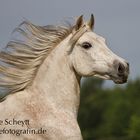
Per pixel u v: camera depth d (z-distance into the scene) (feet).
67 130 41.60
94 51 42.22
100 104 290.35
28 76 42.06
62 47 42.55
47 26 42.78
